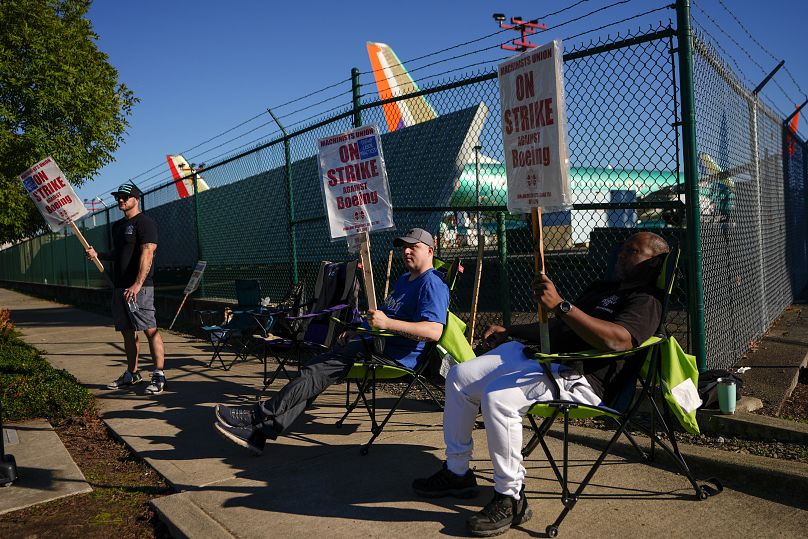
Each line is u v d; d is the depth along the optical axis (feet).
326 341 18.26
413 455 13.48
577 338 10.76
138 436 15.76
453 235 22.20
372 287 12.99
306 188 27.32
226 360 25.40
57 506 11.89
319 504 11.21
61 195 21.08
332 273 19.38
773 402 14.92
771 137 25.27
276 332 20.84
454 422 10.87
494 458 9.92
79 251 64.03
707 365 15.85
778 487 10.88
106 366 25.54
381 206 13.17
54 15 52.03
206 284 37.47
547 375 9.85
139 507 11.81
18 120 49.98
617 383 10.54
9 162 49.67
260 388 20.45
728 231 18.07
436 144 21.93
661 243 10.36
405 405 17.40
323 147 13.88
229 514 10.97
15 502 11.96
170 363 25.27
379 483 12.03
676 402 10.28
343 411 16.98
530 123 10.22
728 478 11.45
